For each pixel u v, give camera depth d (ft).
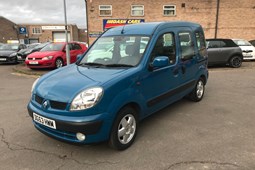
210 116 15.47
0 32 178.19
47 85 11.03
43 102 10.49
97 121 9.65
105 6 68.49
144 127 13.78
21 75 33.96
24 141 12.19
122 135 11.02
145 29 13.57
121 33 14.14
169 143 11.75
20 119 15.33
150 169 9.57
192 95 18.24
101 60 13.20
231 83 25.81
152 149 11.18
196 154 10.62
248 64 42.01
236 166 9.61
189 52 16.21
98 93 9.71
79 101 9.61
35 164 10.07
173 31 14.66
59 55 38.42
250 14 70.54
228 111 16.43
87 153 10.93
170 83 14.08
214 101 18.90
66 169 9.68
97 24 69.15
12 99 20.33
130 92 10.92
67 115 9.75
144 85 11.85
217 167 9.57
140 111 11.88
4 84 27.09
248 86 24.27
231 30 71.20
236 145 11.38
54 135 10.39
